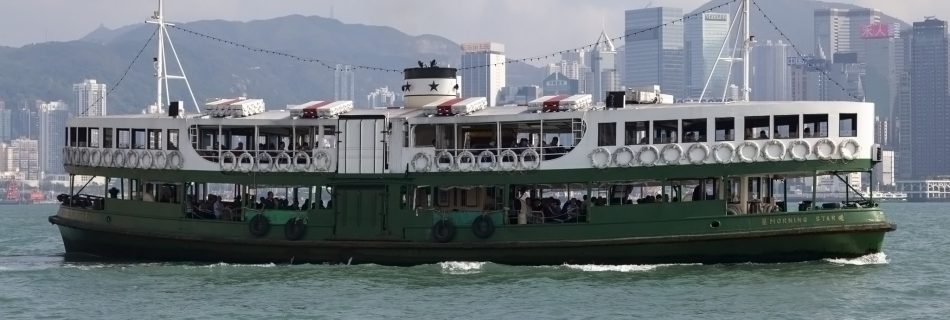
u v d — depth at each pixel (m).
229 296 45.44
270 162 52.22
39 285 49.19
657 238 48.38
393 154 51.19
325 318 41.22
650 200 49.81
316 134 53.59
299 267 51.66
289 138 55.38
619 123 48.94
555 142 52.22
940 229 99.44
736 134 47.94
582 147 49.34
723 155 47.88
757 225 47.88
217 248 53.03
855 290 45.16
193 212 53.78
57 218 58.28
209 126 53.25
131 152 54.69
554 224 49.56
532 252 49.88
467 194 51.84
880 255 51.91
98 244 56.50
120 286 48.25
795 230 47.69
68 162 58.16
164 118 54.19
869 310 42.09
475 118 50.59
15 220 137.75
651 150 48.47
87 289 47.78
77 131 57.69
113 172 55.62
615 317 40.56
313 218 51.78
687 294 44.06
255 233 52.16
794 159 47.59
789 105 47.75
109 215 55.72
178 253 54.00
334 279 48.53
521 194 52.12
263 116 53.62
